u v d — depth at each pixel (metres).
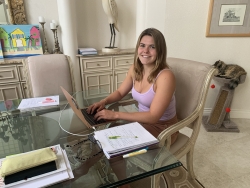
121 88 1.49
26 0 2.47
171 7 2.24
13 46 2.45
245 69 2.42
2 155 0.87
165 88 1.13
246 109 2.57
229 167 1.72
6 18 2.41
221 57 2.42
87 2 2.76
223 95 2.27
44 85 1.62
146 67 1.27
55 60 1.66
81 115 1.03
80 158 0.82
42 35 2.64
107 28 2.99
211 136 2.20
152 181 1.16
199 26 2.31
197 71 1.27
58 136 1.00
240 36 2.29
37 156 0.72
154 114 1.10
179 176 1.60
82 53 2.56
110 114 1.11
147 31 1.19
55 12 2.64
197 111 1.24
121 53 2.75
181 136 1.36
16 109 1.31
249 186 1.51
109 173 0.76
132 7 3.01
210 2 2.18
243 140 2.12
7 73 2.23
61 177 0.67
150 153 0.84
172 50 2.40
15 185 0.62
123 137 0.89
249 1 2.15
